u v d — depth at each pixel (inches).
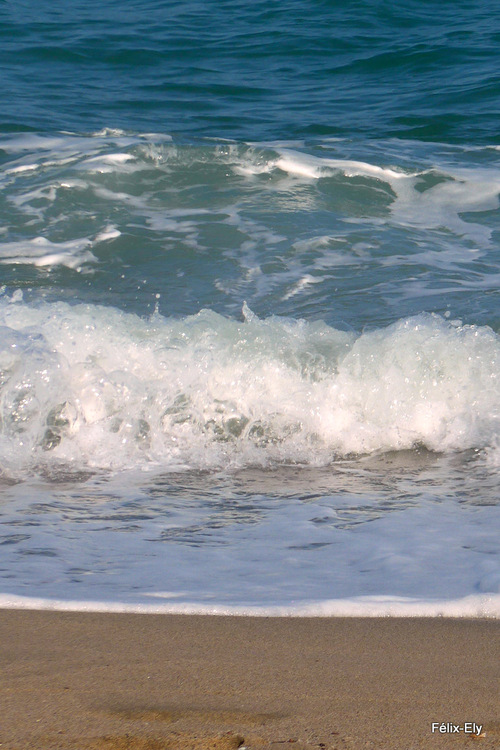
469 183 1379.2
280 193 1330.0
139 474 646.5
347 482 633.0
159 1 2751.0
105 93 1930.4
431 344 766.5
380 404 732.0
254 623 383.6
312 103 1888.5
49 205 1243.2
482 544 493.0
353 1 2677.2
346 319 906.1
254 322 820.6
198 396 722.8
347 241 1158.3
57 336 764.6
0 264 1054.4
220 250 1117.1
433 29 2459.4
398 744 280.8
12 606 398.3
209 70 2132.1
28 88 1932.8
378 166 1430.9
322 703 309.6
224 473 652.7
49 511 565.0
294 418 721.0
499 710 305.0
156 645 359.6
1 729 288.0
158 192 1320.1
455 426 724.0
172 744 279.9
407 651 355.3
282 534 519.8
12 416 686.5
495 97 1886.1
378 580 435.5
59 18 2527.1
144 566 462.3
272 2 2711.6
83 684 323.0
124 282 1018.1
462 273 1052.5
